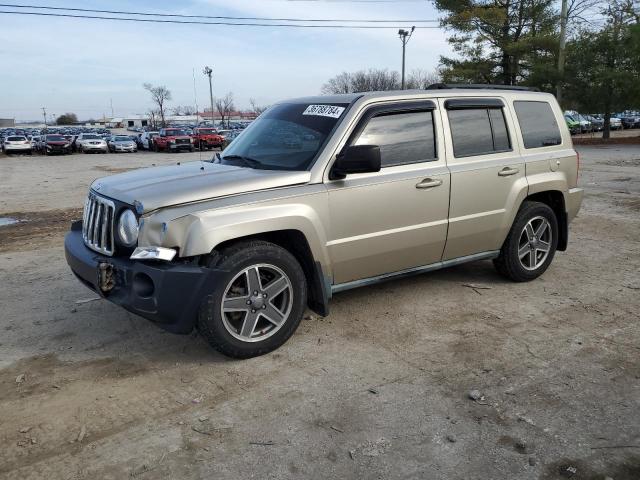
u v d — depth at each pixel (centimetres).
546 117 571
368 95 449
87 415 329
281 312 406
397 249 459
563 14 3077
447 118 485
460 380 364
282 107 505
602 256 662
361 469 278
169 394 352
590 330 442
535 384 357
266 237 413
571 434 304
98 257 401
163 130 4156
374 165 396
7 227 951
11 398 350
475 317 472
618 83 3000
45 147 3841
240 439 303
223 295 373
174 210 363
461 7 3294
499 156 519
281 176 402
